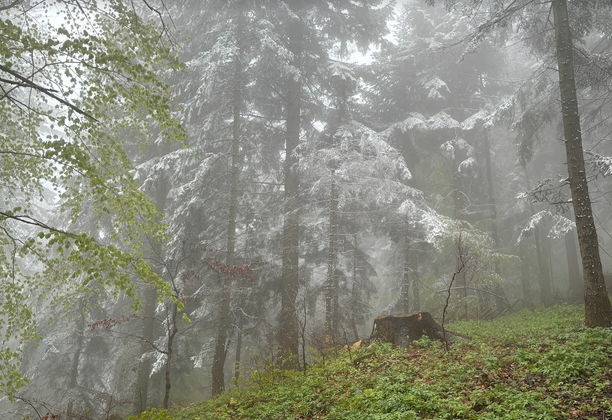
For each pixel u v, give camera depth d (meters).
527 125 16.72
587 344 8.56
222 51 15.12
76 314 18.16
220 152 17.77
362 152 18.77
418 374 8.58
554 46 15.09
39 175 8.24
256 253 19.22
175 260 16.33
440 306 19.83
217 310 16.31
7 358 7.28
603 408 5.79
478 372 7.92
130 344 19.97
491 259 18.39
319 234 20.25
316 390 8.70
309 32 20.17
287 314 16.64
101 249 6.61
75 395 17.36
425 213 17.45
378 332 12.52
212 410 9.70
